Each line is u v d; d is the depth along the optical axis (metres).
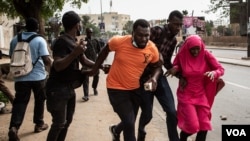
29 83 5.78
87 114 7.69
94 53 9.17
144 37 4.15
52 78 4.56
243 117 7.73
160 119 7.47
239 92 11.21
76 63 4.62
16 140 5.60
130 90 4.41
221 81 4.98
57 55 4.36
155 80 4.45
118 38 4.37
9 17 17.22
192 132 4.69
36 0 13.98
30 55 5.73
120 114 4.38
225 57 28.25
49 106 4.57
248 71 17.73
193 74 4.80
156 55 4.41
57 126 4.58
